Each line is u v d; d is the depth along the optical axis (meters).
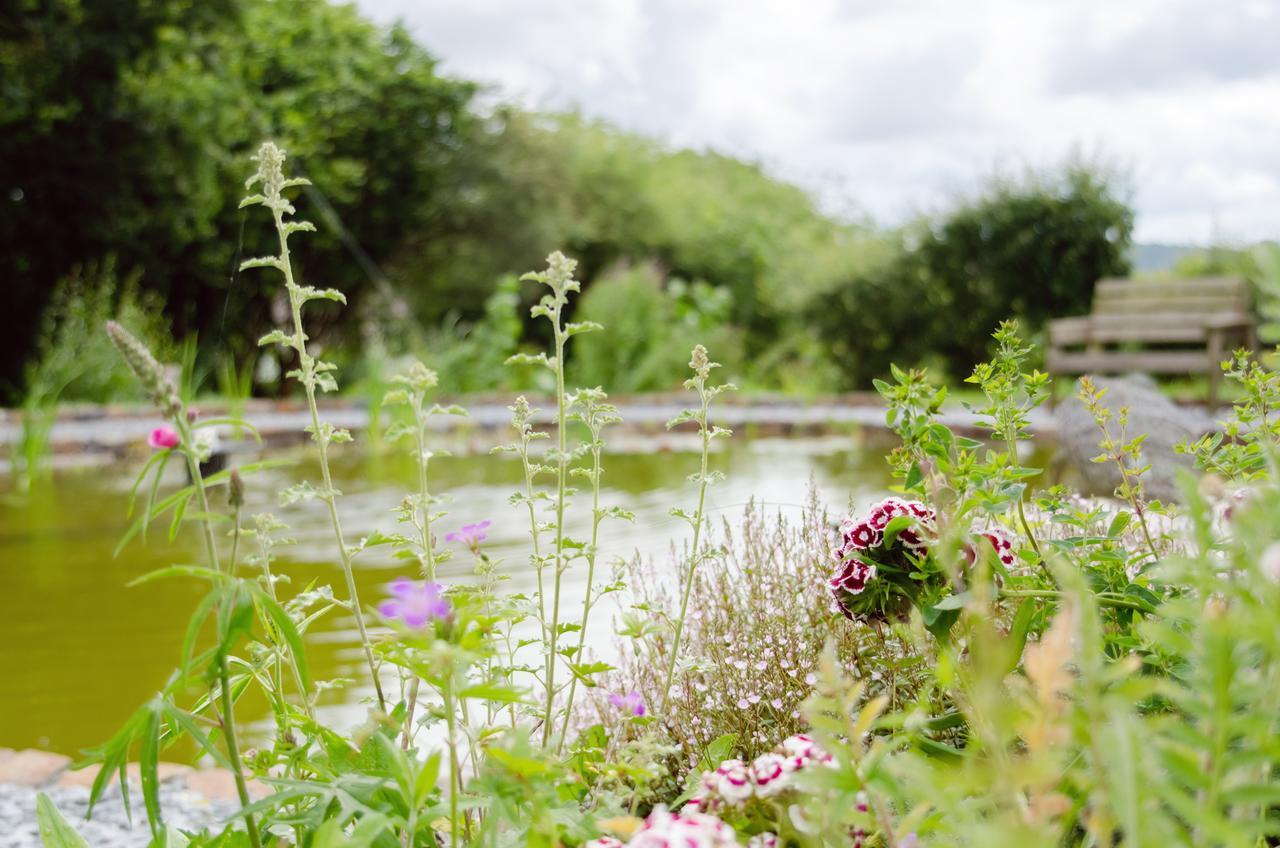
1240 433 2.10
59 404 13.59
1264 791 1.05
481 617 1.46
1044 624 1.97
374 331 21.11
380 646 1.74
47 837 1.77
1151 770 1.05
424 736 2.95
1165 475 3.83
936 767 1.74
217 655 1.46
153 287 17.86
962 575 1.89
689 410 2.23
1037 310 14.98
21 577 6.11
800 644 2.37
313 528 7.24
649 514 7.16
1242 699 1.09
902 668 2.12
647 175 26.42
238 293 20.08
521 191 23.55
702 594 2.63
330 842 1.36
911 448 1.98
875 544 2.09
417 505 1.97
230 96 17.83
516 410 2.11
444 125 23.77
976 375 2.13
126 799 1.49
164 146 16.41
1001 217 14.90
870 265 15.59
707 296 18.42
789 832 1.53
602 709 2.49
